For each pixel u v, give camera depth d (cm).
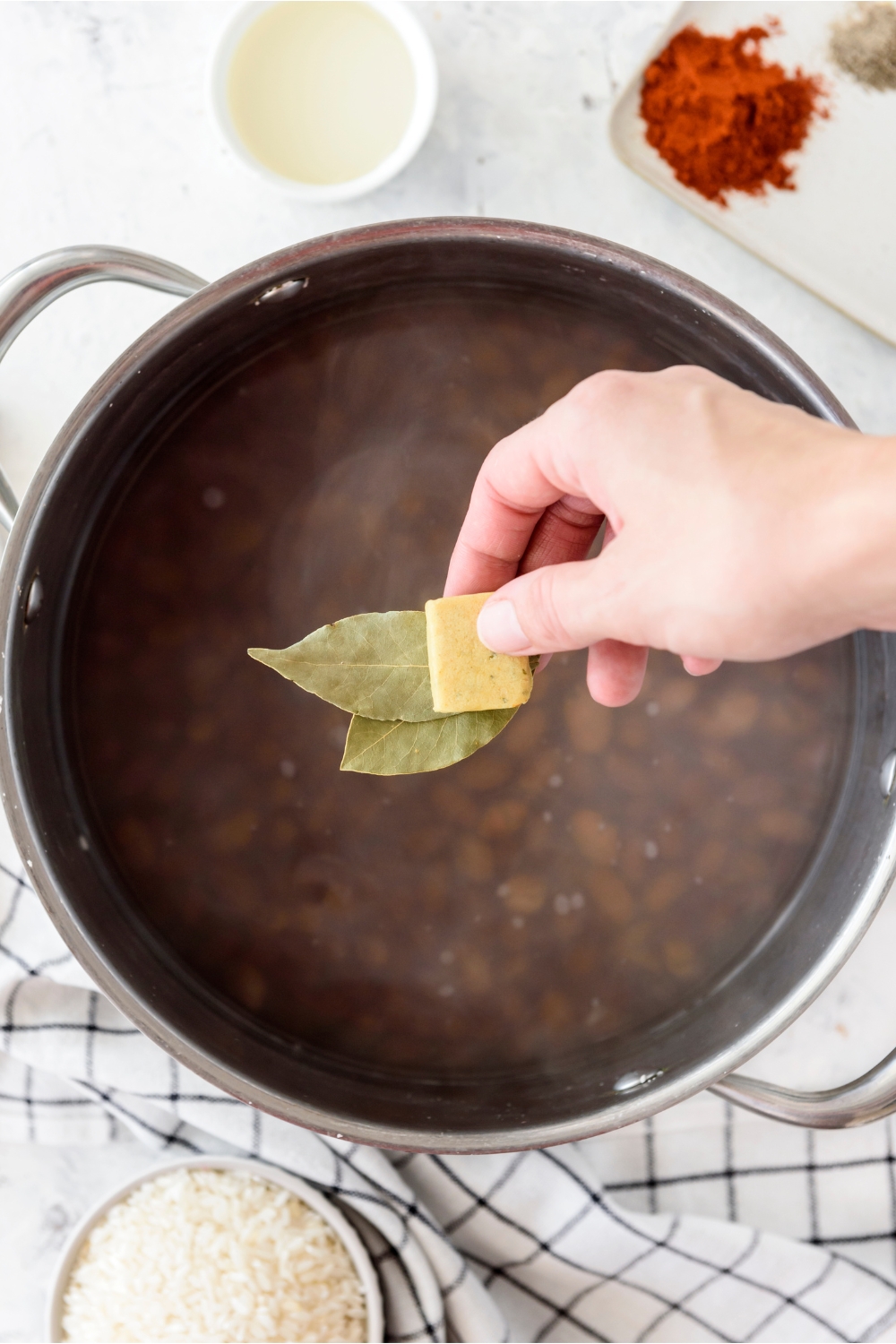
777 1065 64
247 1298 62
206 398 54
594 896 55
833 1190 65
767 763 55
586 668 55
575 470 50
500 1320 64
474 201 62
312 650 50
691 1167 65
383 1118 53
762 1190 65
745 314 52
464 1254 66
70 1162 66
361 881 54
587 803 55
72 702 54
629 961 55
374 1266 64
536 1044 55
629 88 61
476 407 55
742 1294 65
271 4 60
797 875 55
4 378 62
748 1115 65
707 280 63
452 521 55
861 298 62
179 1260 62
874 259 62
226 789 54
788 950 54
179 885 54
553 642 49
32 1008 62
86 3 62
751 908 55
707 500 47
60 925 50
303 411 55
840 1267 63
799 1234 65
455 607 50
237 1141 62
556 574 49
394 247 52
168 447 54
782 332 63
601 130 62
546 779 55
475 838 55
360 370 55
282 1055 54
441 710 50
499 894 55
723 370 55
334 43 61
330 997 54
